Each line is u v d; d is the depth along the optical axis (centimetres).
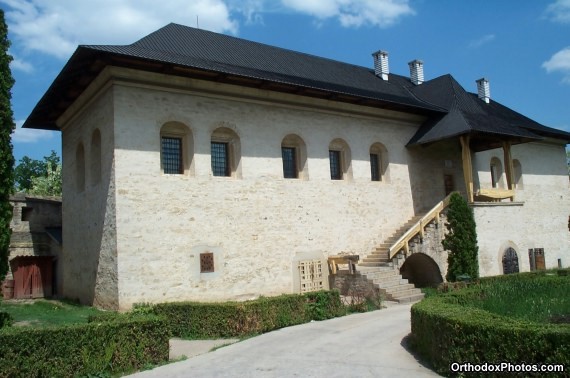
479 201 2477
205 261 1661
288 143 2000
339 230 2039
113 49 1497
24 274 2178
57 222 2475
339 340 1126
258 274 1780
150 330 995
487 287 1388
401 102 2212
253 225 1795
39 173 5022
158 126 1631
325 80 2241
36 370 847
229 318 1256
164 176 1620
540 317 1018
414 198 2331
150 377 885
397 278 1903
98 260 1645
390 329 1237
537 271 2297
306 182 1972
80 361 892
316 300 1460
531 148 2925
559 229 2955
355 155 2152
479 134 2220
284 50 2444
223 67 1762
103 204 1614
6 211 1152
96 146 1778
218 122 1766
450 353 802
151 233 1568
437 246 2106
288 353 1015
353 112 2166
